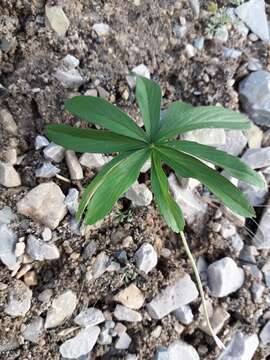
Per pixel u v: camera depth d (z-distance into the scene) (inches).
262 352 11.5
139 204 10.7
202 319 11.0
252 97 11.8
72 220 10.2
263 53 12.2
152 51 11.4
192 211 11.1
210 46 11.9
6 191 10.1
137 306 10.6
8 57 10.5
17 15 10.7
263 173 11.6
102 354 10.8
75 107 9.5
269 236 11.4
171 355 10.7
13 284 9.9
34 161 10.3
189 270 11.1
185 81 11.7
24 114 10.4
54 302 10.1
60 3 10.8
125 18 11.3
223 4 12.3
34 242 9.9
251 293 11.3
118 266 10.5
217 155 9.1
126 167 8.9
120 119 9.5
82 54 10.9
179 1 11.8
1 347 10.0
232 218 11.3
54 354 10.3
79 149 9.2
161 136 9.4
